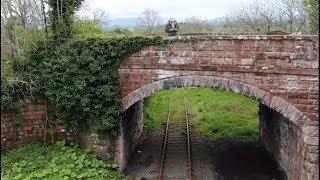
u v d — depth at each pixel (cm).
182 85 1822
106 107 1902
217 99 3409
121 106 1902
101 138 1944
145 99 2983
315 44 1650
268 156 2223
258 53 1714
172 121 2847
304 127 1700
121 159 1962
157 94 3572
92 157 1928
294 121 1720
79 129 1959
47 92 1908
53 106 1970
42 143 1988
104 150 1952
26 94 1947
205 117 2870
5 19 1969
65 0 1981
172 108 3203
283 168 1966
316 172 1667
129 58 1856
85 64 1873
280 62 1695
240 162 2127
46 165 1803
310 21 2767
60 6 1977
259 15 3847
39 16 2102
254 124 2714
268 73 1716
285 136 1942
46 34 1988
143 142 2453
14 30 1983
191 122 2805
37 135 1986
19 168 1759
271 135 2208
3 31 1950
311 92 1686
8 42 1944
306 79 1683
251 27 3897
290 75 1695
